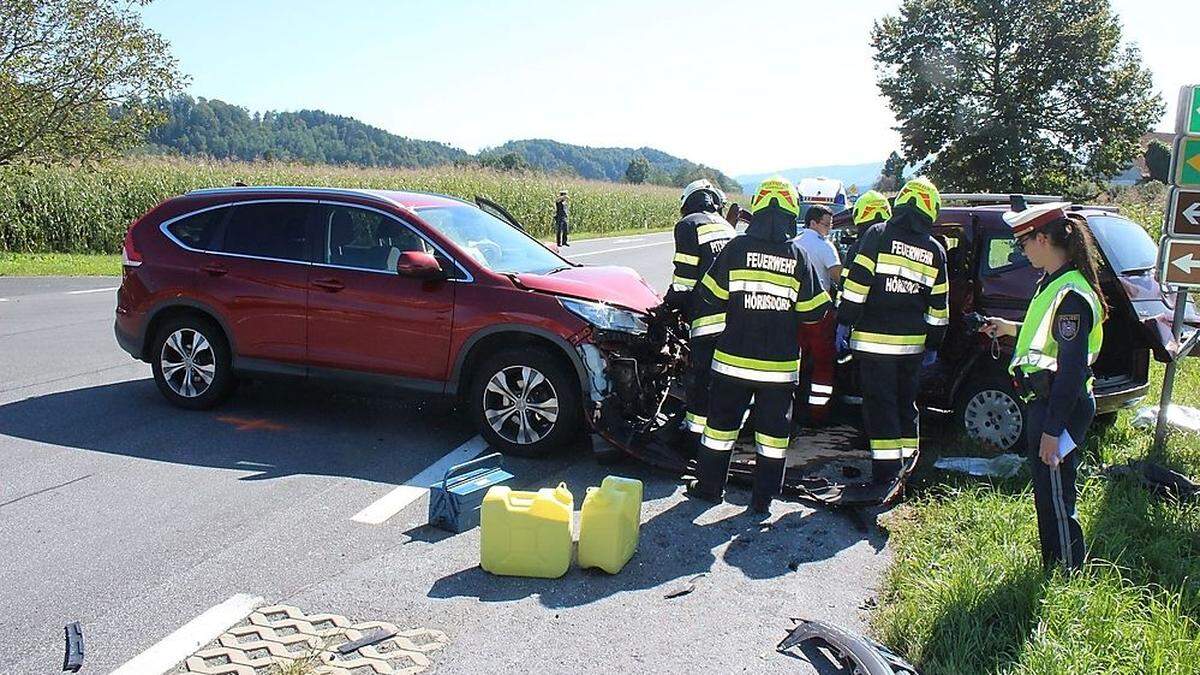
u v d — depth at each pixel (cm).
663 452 559
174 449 598
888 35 3988
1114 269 582
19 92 1842
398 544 452
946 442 633
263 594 397
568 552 421
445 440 629
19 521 475
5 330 1041
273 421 666
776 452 497
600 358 573
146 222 702
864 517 496
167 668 338
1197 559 422
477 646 355
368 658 345
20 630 365
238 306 656
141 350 696
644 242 3150
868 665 326
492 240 669
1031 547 425
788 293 487
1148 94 3756
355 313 622
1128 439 621
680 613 387
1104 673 322
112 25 1905
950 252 617
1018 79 3781
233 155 3031
